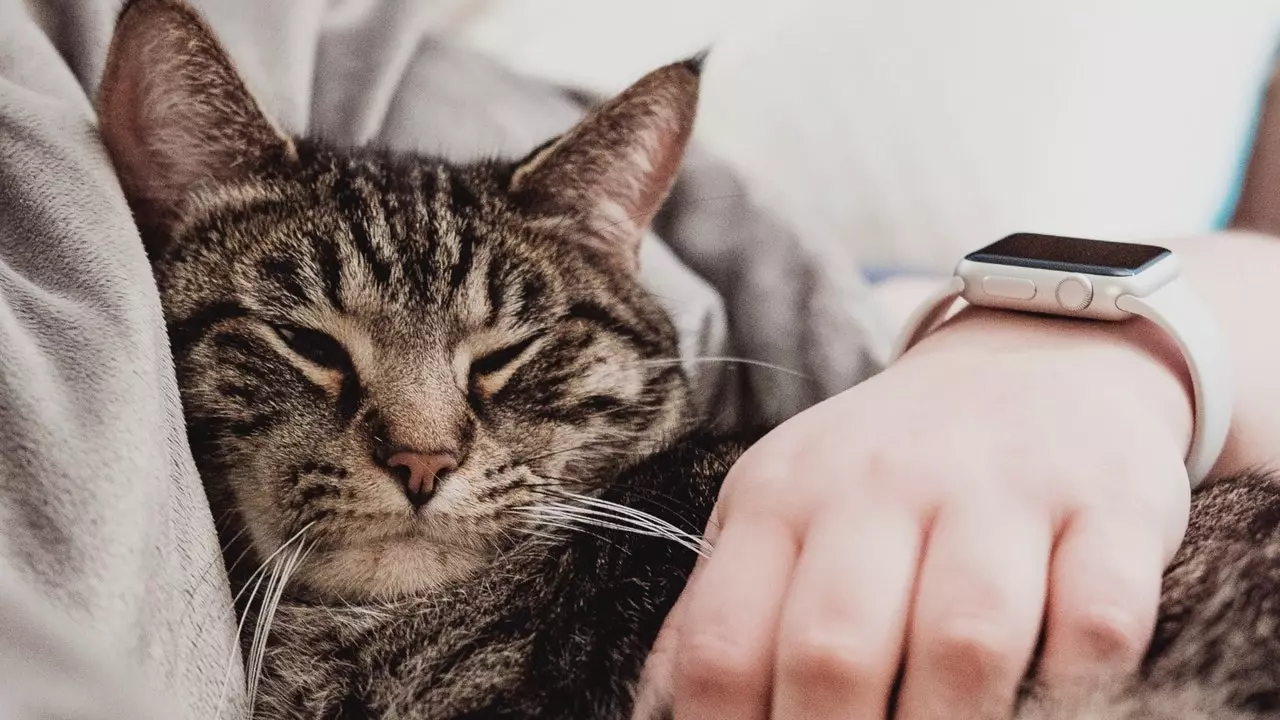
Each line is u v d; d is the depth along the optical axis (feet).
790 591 0.84
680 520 1.09
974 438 0.90
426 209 1.22
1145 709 0.81
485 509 1.14
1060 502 0.86
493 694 1.01
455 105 1.30
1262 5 1.51
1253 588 0.87
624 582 1.03
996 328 1.06
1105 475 0.88
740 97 1.39
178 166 1.14
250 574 1.08
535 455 1.18
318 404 1.12
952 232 1.44
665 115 1.29
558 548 1.11
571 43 1.35
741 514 0.90
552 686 1.00
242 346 1.11
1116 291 1.03
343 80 1.27
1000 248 1.10
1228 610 0.85
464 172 1.27
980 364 1.00
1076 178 1.46
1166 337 1.05
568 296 1.25
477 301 1.20
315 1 1.26
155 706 0.86
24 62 1.05
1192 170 1.49
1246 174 1.50
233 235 1.15
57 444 0.87
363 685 1.05
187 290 1.11
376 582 1.12
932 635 0.80
